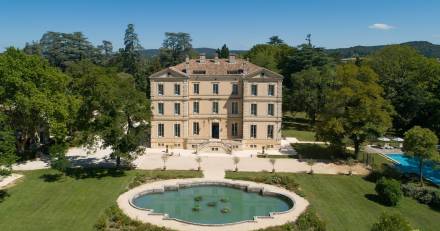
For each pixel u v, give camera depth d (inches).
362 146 3368.6
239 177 2501.2
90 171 2586.1
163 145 3289.9
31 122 2760.8
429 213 2005.4
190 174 2559.1
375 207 2058.3
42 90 2726.4
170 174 2541.8
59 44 6633.9
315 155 3090.6
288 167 2760.8
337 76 3048.7
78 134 2748.5
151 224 1795.0
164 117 3253.0
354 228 1795.0
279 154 3107.8
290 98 4266.7
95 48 7234.3
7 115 2576.3
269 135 3275.1
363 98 2783.0
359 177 2568.9
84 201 2059.5
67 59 6555.1
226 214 2004.2
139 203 2137.1
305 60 4722.0
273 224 1818.4
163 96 3233.3
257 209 2081.7
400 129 4035.4
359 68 3019.2
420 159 2367.1
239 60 3516.2
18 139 2942.9
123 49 7716.5
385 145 3484.3
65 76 3036.4
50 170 2593.5
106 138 2529.5
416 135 2343.8
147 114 2608.3
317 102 4069.9
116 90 2524.6
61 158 2470.5
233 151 3191.4
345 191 2294.5
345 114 2861.7
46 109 2566.4
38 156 2933.1
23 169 2600.9
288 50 6181.1
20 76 2593.5
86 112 2546.8
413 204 2123.5
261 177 2479.1
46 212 1904.5
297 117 4933.6
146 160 2893.7
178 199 2213.3
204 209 2068.2
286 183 2384.4
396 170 2632.9
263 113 3243.1
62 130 2608.3
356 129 2807.6
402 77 4165.8
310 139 3673.7
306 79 4111.7
